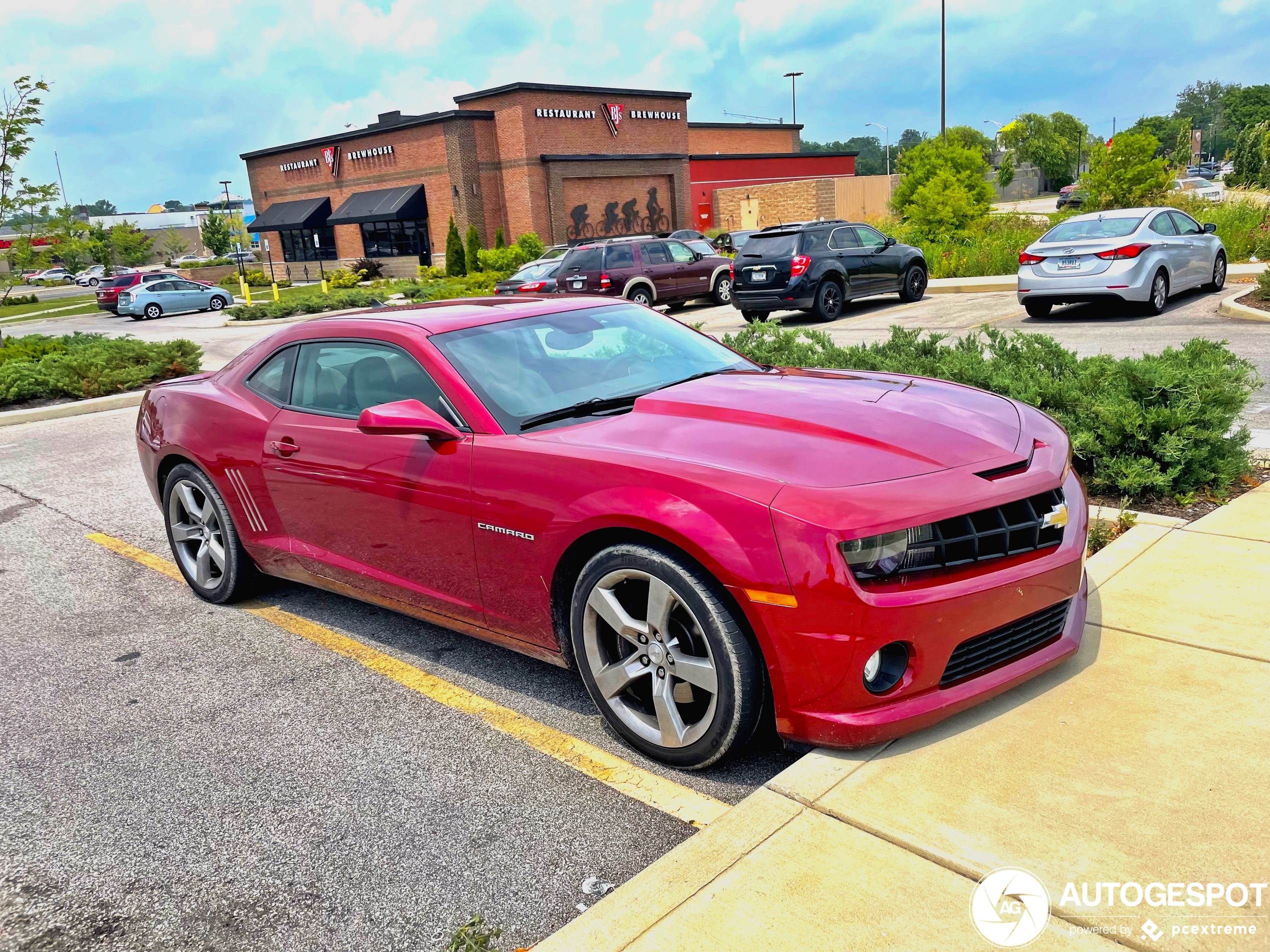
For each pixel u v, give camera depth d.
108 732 3.69
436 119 42.06
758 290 15.95
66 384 13.02
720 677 2.83
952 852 2.38
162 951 2.46
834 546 2.59
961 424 3.21
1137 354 9.59
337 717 3.69
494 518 3.36
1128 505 4.89
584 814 2.92
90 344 16.06
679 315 19.89
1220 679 3.10
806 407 3.31
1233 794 2.51
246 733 3.61
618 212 45.34
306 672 4.13
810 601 2.61
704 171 51.31
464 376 3.64
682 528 2.76
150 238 99.81
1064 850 2.35
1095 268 12.33
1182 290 13.29
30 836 3.01
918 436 3.05
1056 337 11.36
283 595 5.16
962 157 26.98
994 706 3.04
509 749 3.35
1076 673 3.21
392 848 2.82
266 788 3.20
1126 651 3.34
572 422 3.48
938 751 2.81
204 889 2.70
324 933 2.49
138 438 5.34
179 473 4.98
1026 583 2.85
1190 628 3.47
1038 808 2.52
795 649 2.66
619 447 3.13
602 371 3.86
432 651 4.29
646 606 3.16
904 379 3.90
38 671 4.32
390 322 4.04
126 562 5.89
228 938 2.49
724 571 2.70
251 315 29.38
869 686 2.70
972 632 2.76
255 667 4.21
